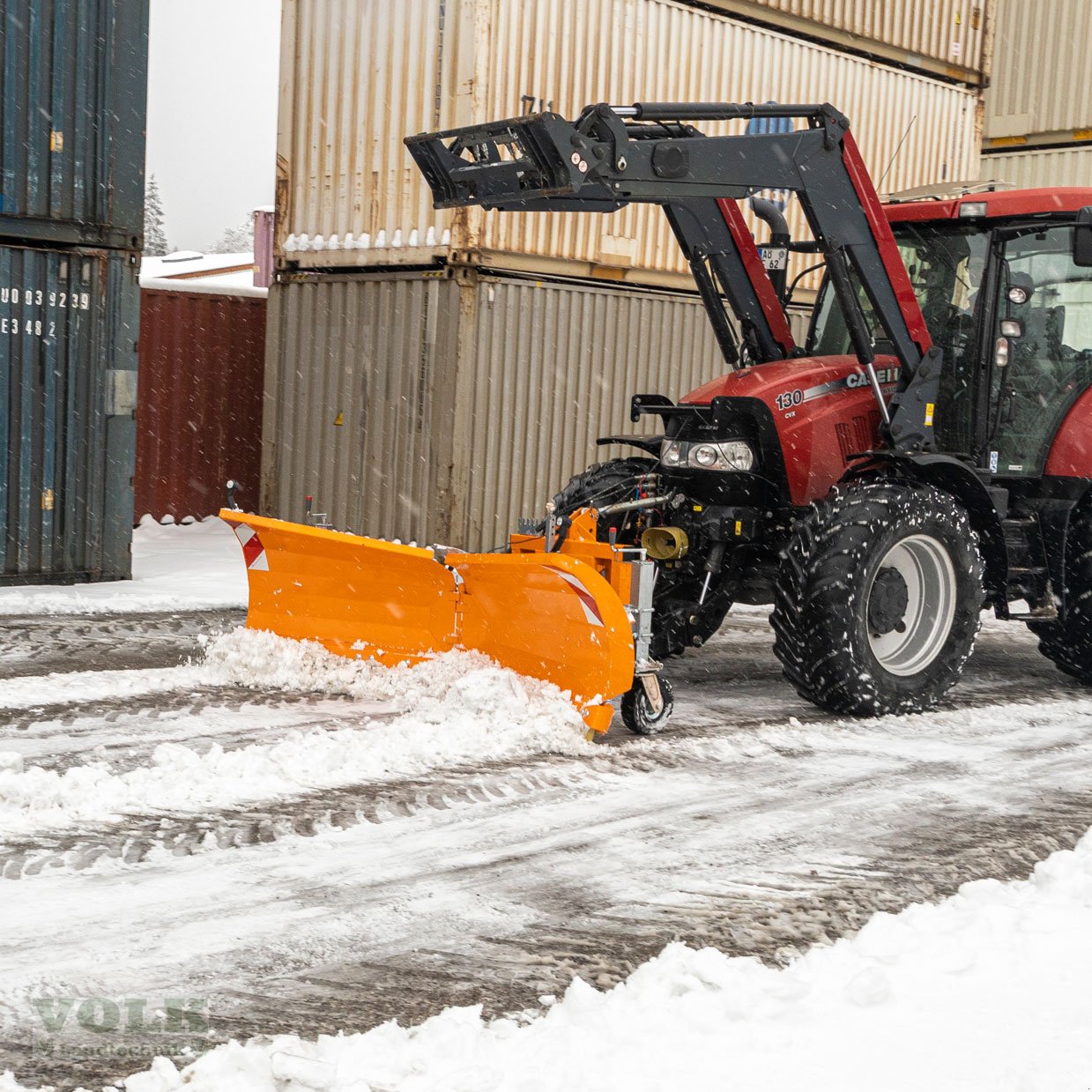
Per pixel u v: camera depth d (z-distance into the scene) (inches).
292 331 416.5
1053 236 243.1
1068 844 159.0
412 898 133.6
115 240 335.0
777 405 227.9
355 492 401.7
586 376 403.9
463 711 197.6
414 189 383.2
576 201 220.8
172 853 143.2
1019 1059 102.1
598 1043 101.7
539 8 376.8
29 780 158.9
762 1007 109.3
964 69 496.7
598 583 191.6
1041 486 248.8
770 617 221.5
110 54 329.7
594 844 152.6
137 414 451.8
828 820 165.6
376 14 387.9
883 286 231.0
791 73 442.0
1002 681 268.8
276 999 110.3
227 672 226.7
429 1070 97.9
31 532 330.6
